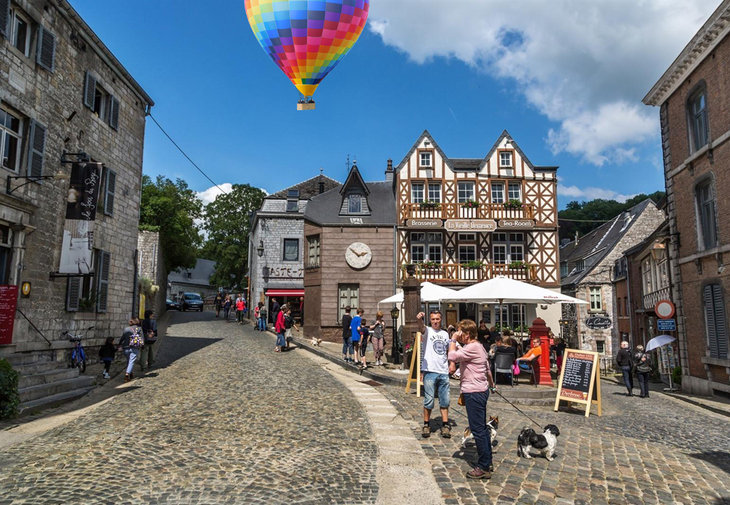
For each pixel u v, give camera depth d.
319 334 23.58
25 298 10.97
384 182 27.61
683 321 15.75
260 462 5.70
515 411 9.67
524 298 13.38
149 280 25.17
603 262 32.59
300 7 17.42
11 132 10.70
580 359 10.13
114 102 15.15
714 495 5.41
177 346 17.61
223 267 48.03
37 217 11.36
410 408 9.11
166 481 5.01
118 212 15.47
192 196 40.41
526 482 5.41
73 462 5.54
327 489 4.97
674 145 16.27
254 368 12.98
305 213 24.94
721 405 12.28
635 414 10.61
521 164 25.59
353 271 24.14
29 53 11.30
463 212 24.98
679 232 15.98
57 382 9.57
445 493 4.98
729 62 13.10
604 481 5.62
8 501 4.42
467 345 5.71
